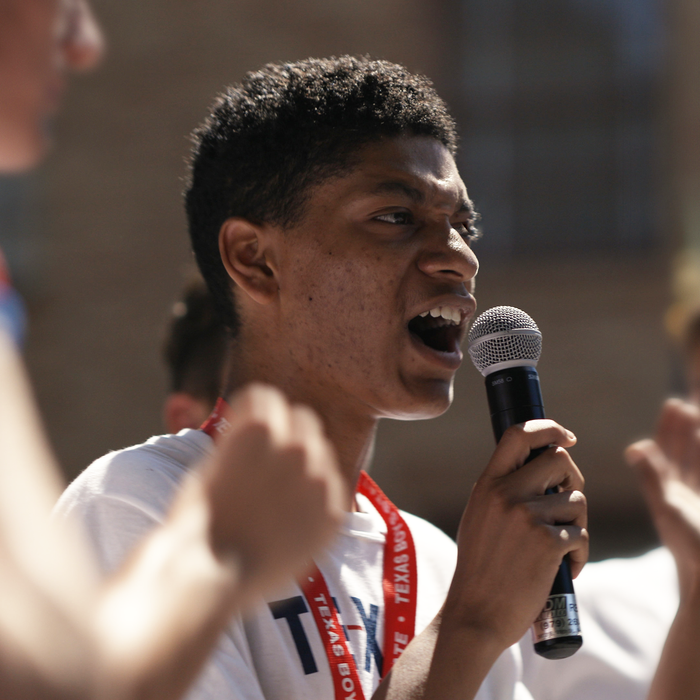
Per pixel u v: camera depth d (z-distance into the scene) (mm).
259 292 2564
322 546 1096
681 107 12109
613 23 12570
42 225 12492
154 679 875
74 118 12531
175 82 12414
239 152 2656
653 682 2936
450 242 2504
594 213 12398
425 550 2822
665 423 3418
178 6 12438
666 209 12117
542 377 11898
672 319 5230
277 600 2299
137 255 12359
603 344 11820
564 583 2271
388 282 2457
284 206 2541
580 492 2303
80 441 12180
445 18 12633
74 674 809
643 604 4012
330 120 2555
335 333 2477
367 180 2496
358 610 2453
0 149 1497
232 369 2686
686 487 3297
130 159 12438
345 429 2564
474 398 11672
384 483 11719
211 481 1066
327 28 12312
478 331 2568
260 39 12328
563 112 12602
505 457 2297
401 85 2670
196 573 971
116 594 929
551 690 3701
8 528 816
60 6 1517
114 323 12320
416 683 2111
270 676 2219
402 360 2479
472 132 12656
